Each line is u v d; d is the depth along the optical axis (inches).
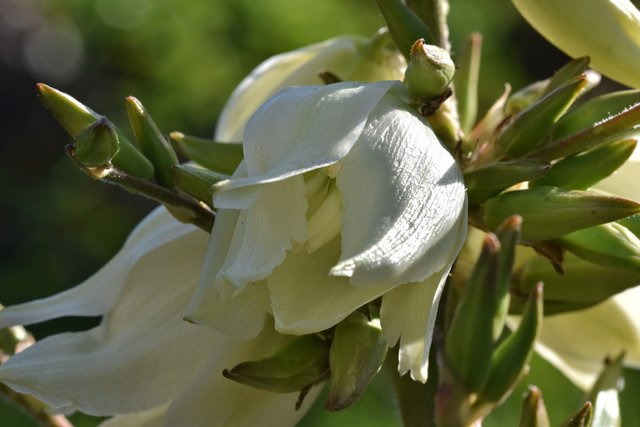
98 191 63.7
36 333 51.4
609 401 18.4
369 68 20.0
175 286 18.0
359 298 16.2
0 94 66.3
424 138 16.4
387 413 43.7
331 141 16.1
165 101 60.3
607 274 18.3
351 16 58.7
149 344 17.8
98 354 17.8
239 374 16.8
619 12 18.7
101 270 18.3
